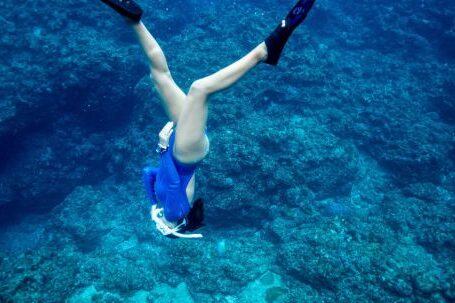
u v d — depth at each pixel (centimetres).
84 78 1543
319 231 1072
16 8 1811
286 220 1181
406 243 1127
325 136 1450
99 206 1496
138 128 1566
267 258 1077
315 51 1967
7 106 1466
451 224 1184
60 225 1406
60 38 1666
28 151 1612
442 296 905
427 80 2105
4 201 1546
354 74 2083
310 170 1343
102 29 1820
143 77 1627
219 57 1659
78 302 960
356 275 962
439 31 2430
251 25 1866
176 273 1063
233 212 1182
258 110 1585
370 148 1595
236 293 984
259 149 1237
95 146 1720
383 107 1775
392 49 2405
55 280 962
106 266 1095
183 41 1858
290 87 1652
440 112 1892
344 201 1401
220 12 2227
